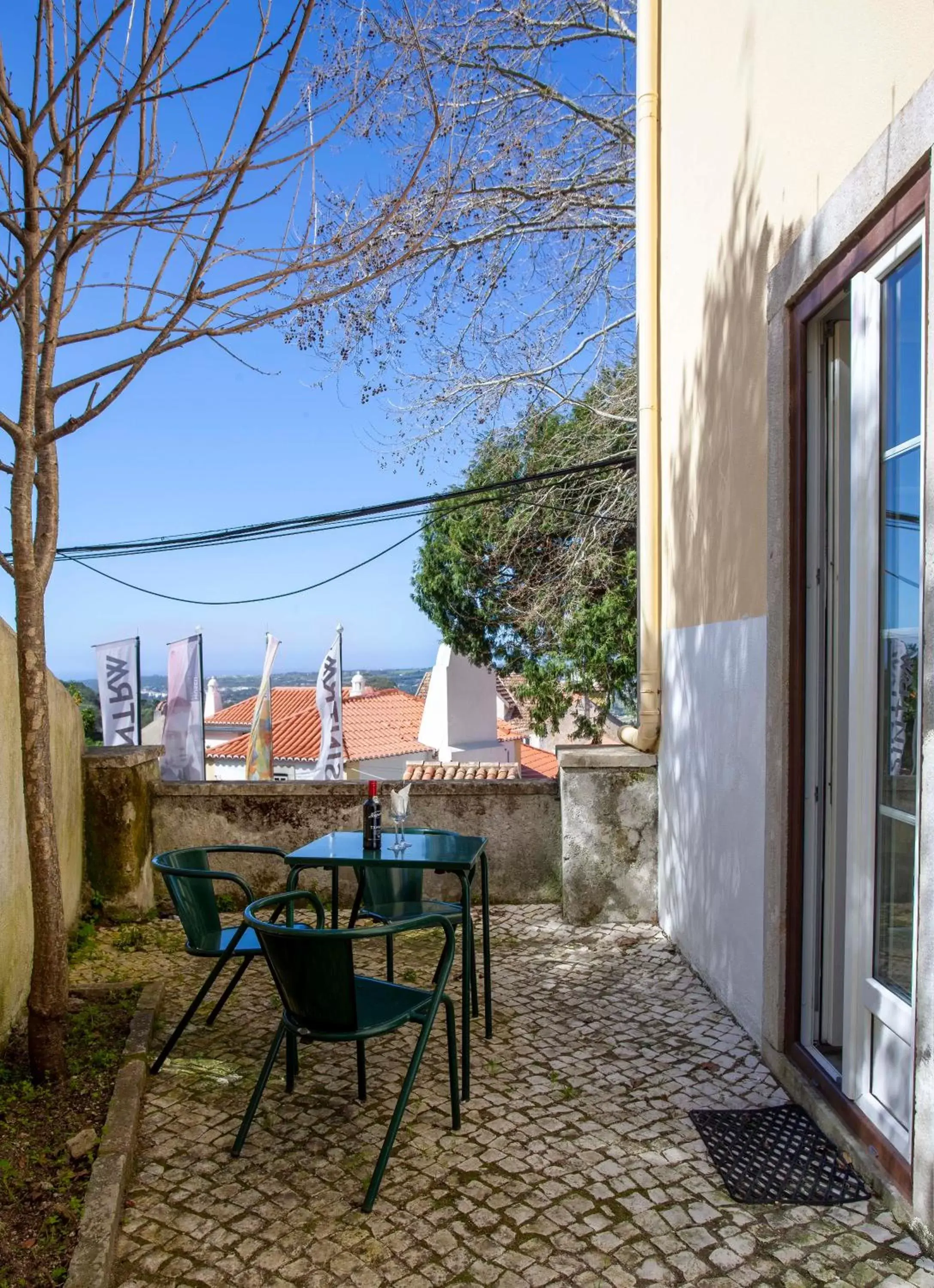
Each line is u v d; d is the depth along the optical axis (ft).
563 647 40.14
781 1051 10.98
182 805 20.03
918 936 7.67
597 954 16.43
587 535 37.88
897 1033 8.43
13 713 13.04
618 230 31.76
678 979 15.03
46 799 10.44
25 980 13.28
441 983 9.59
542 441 37.14
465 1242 7.93
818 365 10.51
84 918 18.61
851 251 9.19
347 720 95.96
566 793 18.39
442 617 45.73
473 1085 11.02
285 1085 11.03
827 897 10.50
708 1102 10.55
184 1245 7.95
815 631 10.55
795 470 10.67
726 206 13.57
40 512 10.82
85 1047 11.68
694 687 15.40
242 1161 9.31
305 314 23.11
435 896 20.01
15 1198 8.48
